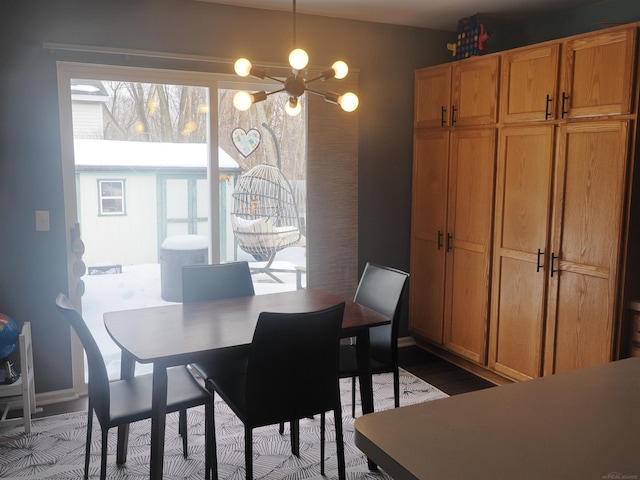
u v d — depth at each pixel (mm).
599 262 3152
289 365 2346
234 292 3445
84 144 3613
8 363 3227
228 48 3859
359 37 4289
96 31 3486
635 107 2926
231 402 2486
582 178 3205
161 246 3922
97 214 3703
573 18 4016
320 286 4355
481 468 1061
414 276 4586
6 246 3428
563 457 1100
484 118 3807
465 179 4008
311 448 3078
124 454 2889
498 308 3814
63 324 3623
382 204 4555
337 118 4258
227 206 4082
